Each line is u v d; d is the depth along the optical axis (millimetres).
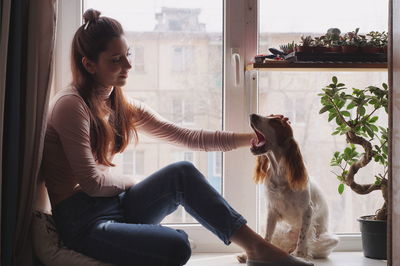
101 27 1740
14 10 1698
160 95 2207
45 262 1675
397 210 1555
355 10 2211
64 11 2111
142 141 2209
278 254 1720
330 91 1977
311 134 2229
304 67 1926
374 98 1963
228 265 1906
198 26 2188
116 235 1620
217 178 2217
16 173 1694
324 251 1987
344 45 1933
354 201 2236
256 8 2150
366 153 1975
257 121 1808
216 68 2201
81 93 1767
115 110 1882
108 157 1855
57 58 2109
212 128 2217
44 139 1745
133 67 2193
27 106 1707
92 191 1667
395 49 1568
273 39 2191
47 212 1911
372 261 1960
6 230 1692
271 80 2203
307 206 1873
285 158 1819
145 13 2178
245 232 1728
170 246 1579
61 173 1734
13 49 1694
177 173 1756
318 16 2201
